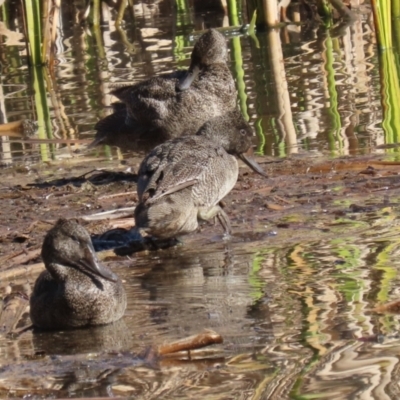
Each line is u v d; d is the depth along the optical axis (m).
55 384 7.96
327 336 8.54
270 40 25.66
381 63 21.83
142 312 9.67
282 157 15.67
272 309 9.38
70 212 13.65
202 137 12.52
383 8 22.75
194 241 12.06
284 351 8.27
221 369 8.00
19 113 20.27
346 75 21.05
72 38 28.20
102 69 23.64
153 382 7.85
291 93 19.95
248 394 7.46
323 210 12.82
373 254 10.84
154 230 11.31
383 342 8.31
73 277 9.51
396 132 16.56
